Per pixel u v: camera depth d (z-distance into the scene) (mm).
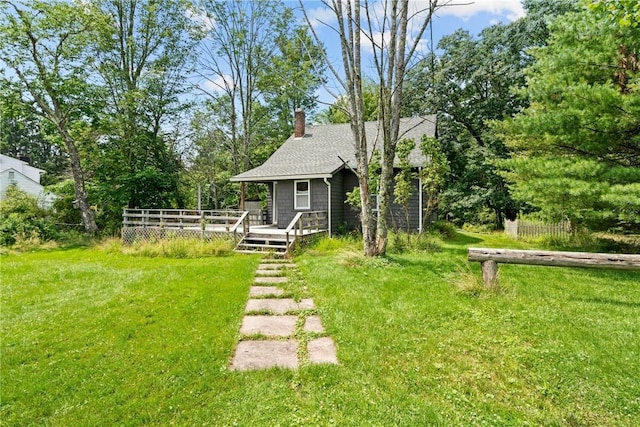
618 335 4156
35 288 6695
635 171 7508
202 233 12930
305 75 19375
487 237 16500
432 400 3002
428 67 20891
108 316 4980
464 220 22984
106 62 19125
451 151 22781
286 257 10289
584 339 4059
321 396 3031
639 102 7277
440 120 22844
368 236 8734
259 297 6012
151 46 20516
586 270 7633
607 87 7535
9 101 16062
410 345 3977
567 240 12867
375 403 2930
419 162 13859
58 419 2770
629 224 10734
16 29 15242
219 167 25172
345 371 3432
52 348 3984
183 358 3707
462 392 3131
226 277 7375
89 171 19734
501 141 20344
